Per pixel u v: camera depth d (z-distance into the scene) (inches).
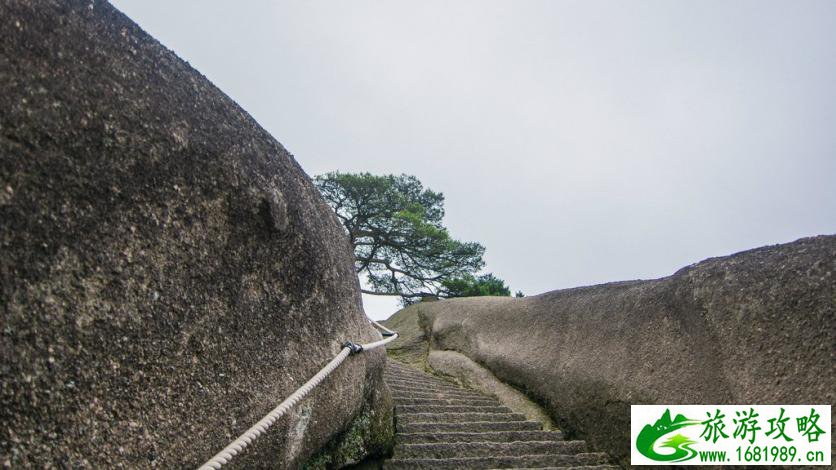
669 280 150.9
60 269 48.6
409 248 552.1
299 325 90.1
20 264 45.3
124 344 54.2
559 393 185.3
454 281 545.3
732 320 121.3
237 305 73.0
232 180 71.6
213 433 65.6
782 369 107.0
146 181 58.5
